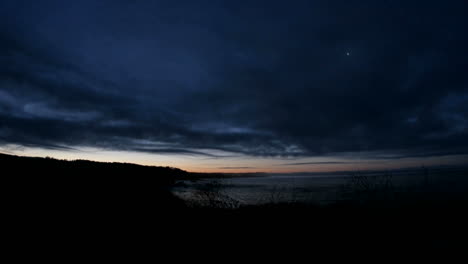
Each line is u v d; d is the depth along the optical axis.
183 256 5.07
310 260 4.93
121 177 31.53
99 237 6.15
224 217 8.57
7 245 5.16
